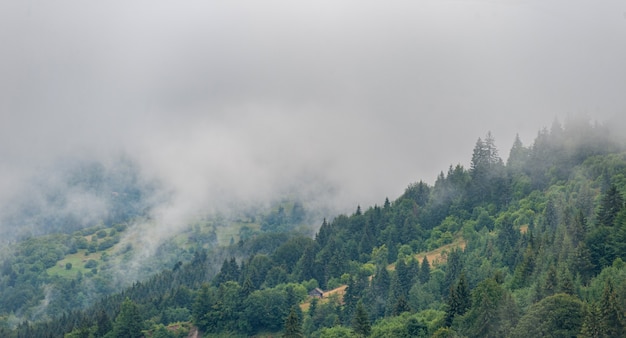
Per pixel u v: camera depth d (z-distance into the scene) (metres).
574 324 192.12
